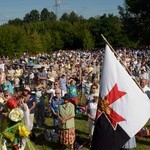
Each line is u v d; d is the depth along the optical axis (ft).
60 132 40.47
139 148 41.65
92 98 44.14
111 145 22.20
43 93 52.95
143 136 45.32
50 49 306.55
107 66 22.31
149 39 294.05
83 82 70.13
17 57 208.54
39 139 44.21
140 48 260.83
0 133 33.81
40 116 51.03
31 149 34.40
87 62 127.54
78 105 65.36
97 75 82.33
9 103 33.42
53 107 45.06
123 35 312.71
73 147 41.01
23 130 33.17
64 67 103.30
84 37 314.14
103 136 22.29
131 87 22.26
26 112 42.98
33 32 295.48
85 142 42.60
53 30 335.67
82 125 52.47
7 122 33.35
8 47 205.05
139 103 22.25
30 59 163.73
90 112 42.50
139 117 22.18
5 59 157.89
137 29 296.51
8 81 67.72
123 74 22.26
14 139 33.35
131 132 22.12
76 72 92.99
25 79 93.25
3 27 211.41
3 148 33.81
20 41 212.64
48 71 88.17
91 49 294.87
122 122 22.17
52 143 43.57
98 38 322.96
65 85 67.10
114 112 22.26
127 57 139.74
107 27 318.45
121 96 22.21
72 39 326.24
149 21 293.64
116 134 22.17
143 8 292.20
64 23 340.80
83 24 335.88
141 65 100.17
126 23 299.99
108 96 22.33
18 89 83.87
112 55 22.35
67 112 40.22
